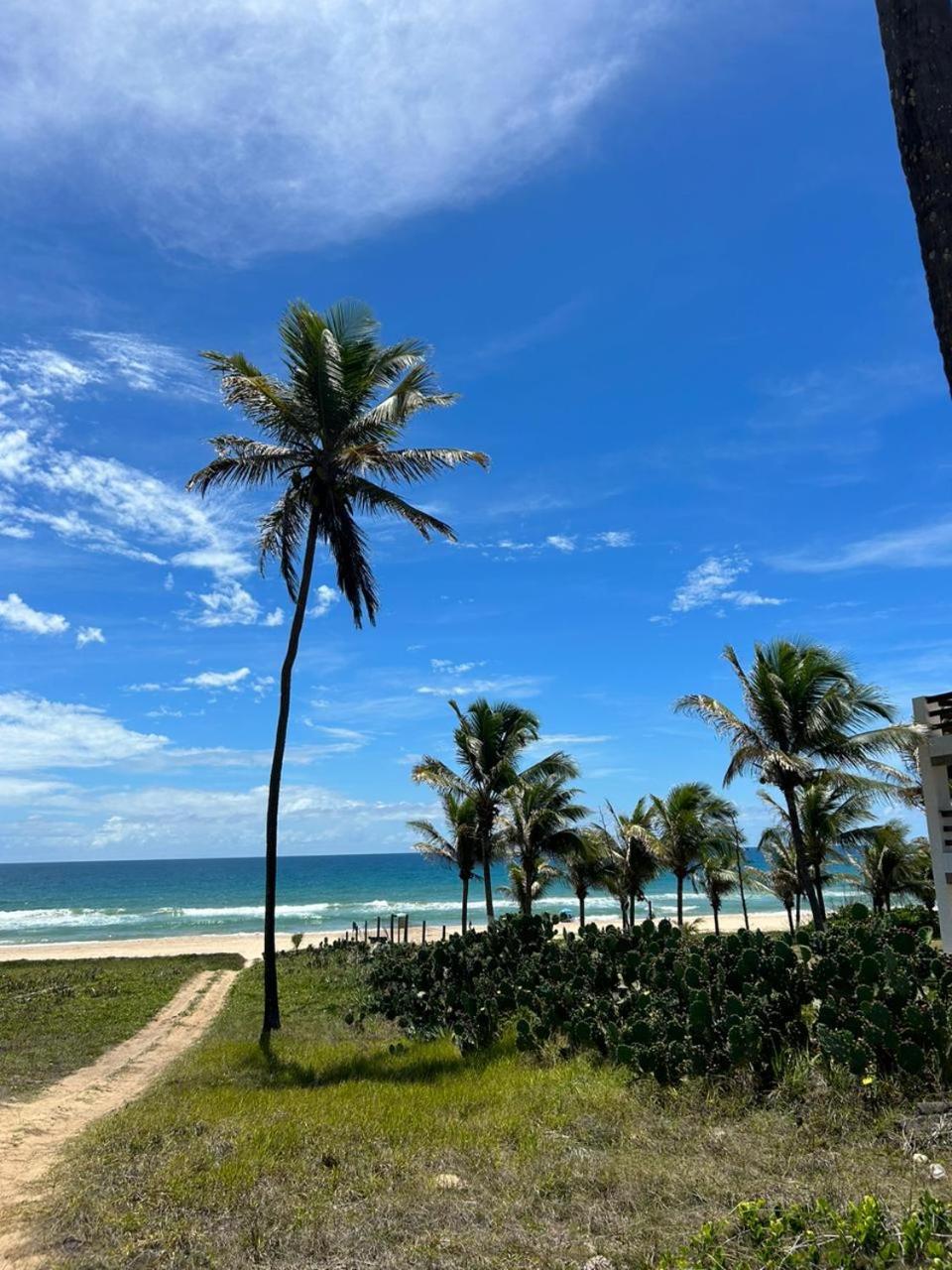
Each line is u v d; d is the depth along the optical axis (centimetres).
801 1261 420
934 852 1144
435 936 4953
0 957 3819
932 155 394
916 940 984
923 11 410
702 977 967
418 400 1605
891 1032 722
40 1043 1525
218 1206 564
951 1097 680
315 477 1672
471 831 3000
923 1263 412
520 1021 1088
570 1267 444
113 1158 699
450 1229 506
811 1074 755
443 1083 976
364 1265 462
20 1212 593
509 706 2602
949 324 378
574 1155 625
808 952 968
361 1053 1295
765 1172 569
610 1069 900
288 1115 812
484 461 1673
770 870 3838
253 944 4459
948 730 1155
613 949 1291
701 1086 777
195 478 1641
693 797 3120
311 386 1603
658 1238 470
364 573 1767
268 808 1617
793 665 2053
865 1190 519
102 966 3105
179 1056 1410
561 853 2898
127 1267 480
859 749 1978
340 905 8006
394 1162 639
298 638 1656
